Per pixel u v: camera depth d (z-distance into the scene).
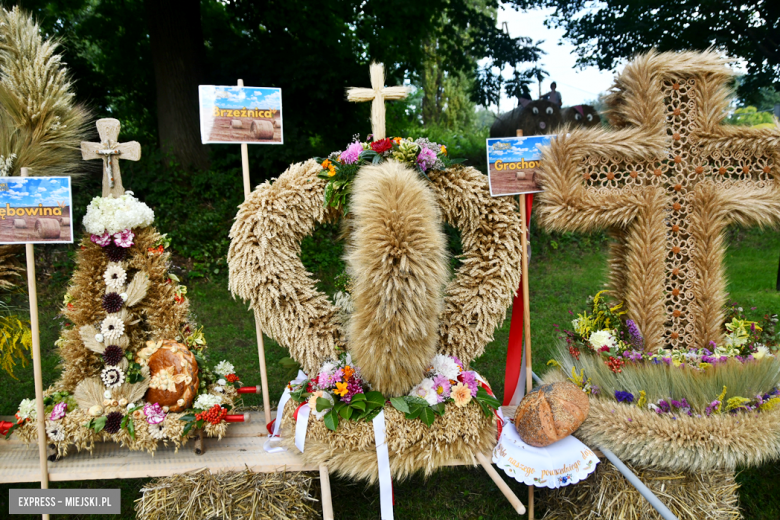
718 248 2.13
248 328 4.29
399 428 1.81
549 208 2.01
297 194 1.96
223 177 5.77
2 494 2.36
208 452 2.00
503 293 2.02
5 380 3.29
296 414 1.94
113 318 1.97
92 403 1.93
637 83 2.07
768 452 1.72
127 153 2.03
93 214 1.95
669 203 2.12
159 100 5.93
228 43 6.03
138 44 6.73
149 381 1.95
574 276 5.63
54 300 4.54
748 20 5.55
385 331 1.75
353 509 2.32
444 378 1.91
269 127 2.17
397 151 1.92
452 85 15.06
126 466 1.88
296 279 2.01
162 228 5.48
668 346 2.18
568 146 2.00
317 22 6.51
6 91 1.95
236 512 1.80
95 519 2.24
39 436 1.83
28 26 1.99
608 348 2.06
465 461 1.86
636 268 2.12
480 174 2.04
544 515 2.19
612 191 2.07
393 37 6.84
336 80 5.79
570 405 1.80
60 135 2.02
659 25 5.84
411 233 1.71
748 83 5.86
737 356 2.07
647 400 1.88
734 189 2.09
